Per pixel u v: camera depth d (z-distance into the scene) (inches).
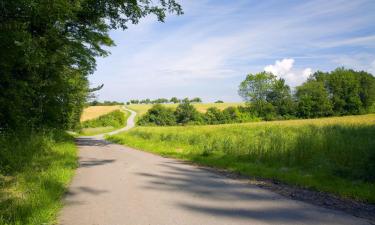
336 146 527.8
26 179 345.7
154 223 236.1
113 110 3912.4
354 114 3457.2
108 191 333.4
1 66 523.5
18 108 598.9
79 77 1119.0
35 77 679.1
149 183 376.8
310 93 3553.2
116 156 653.9
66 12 561.3
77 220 240.7
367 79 3501.5
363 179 394.6
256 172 453.4
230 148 680.4
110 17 789.2
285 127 1485.0
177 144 940.6
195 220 244.1
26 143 540.1
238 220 244.8
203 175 440.5
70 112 1227.9
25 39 482.3
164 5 759.7
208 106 4308.6
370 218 251.8
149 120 3737.7
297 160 515.8
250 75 3789.4
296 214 261.0
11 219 223.9
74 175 419.2
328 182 383.2
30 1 454.9
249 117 3639.3
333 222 241.3
